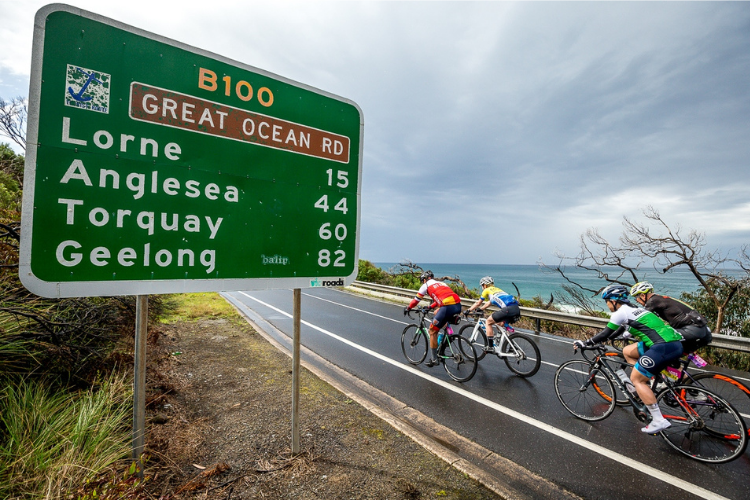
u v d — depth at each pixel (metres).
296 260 2.93
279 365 5.30
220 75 2.58
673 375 3.93
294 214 2.92
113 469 2.32
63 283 2.01
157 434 3.08
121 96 2.21
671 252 10.38
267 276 2.77
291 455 2.91
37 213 1.94
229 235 2.60
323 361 6.08
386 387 5.00
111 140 2.17
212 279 2.52
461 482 2.69
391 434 3.37
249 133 2.70
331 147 3.15
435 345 5.57
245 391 4.27
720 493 2.81
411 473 2.77
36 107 1.96
